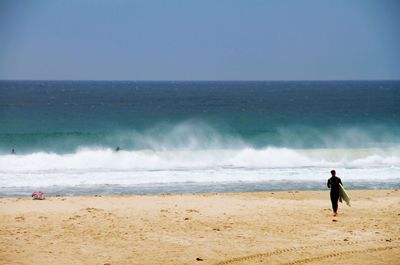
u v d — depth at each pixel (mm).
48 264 24672
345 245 28047
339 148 74938
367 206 38906
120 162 61625
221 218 34375
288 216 35125
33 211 35875
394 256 26062
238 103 198625
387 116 133625
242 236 29906
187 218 34094
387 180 53938
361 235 30141
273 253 26609
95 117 127188
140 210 36562
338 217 34969
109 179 53250
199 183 51781
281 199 42250
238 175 55969
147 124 107000
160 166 60688
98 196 43469
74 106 173125
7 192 46781
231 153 67312
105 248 27406
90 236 29672
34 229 31016
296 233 30609
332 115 137375
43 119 120625
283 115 137000
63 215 34688
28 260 25188
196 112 149375
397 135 90250
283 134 86750
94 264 24781
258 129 95188
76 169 58531
